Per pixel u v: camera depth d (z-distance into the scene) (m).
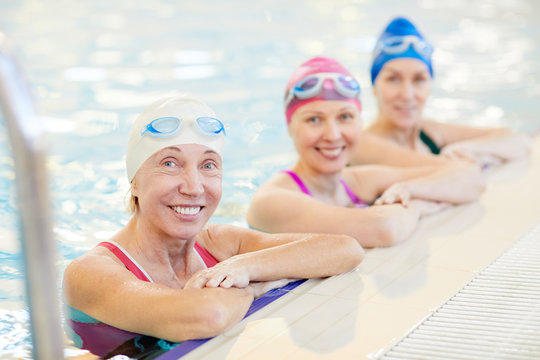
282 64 8.63
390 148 4.95
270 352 2.39
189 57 8.91
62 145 5.58
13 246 3.65
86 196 4.54
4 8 11.88
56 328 1.75
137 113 6.44
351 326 2.59
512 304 2.78
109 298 2.62
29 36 9.84
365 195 4.52
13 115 1.66
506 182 4.91
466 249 3.53
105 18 11.31
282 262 2.96
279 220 3.83
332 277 3.14
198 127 2.77
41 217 1.70
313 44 9.78
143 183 2.79
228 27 10.86
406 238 3.74
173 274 2.95
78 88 7.34
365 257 3.44
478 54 9.88
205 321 2.48
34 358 1.75
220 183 2.87
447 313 2.70
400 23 5.16
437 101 7.57
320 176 4.16
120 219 4.16
